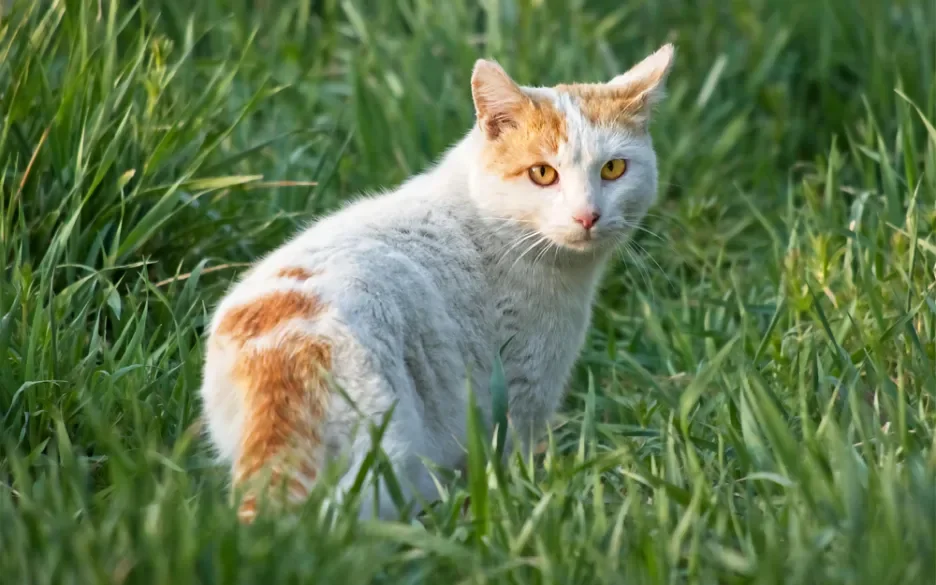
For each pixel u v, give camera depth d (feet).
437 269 16.25
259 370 14.03
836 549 12.40
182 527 11.57
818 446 13.73
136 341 16.48
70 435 15.55
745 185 26.68
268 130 25.39
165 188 19.34
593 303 20.75
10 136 18.90
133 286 19.04
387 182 24.20
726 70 28.53
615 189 17.31
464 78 26.78
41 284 16.43
